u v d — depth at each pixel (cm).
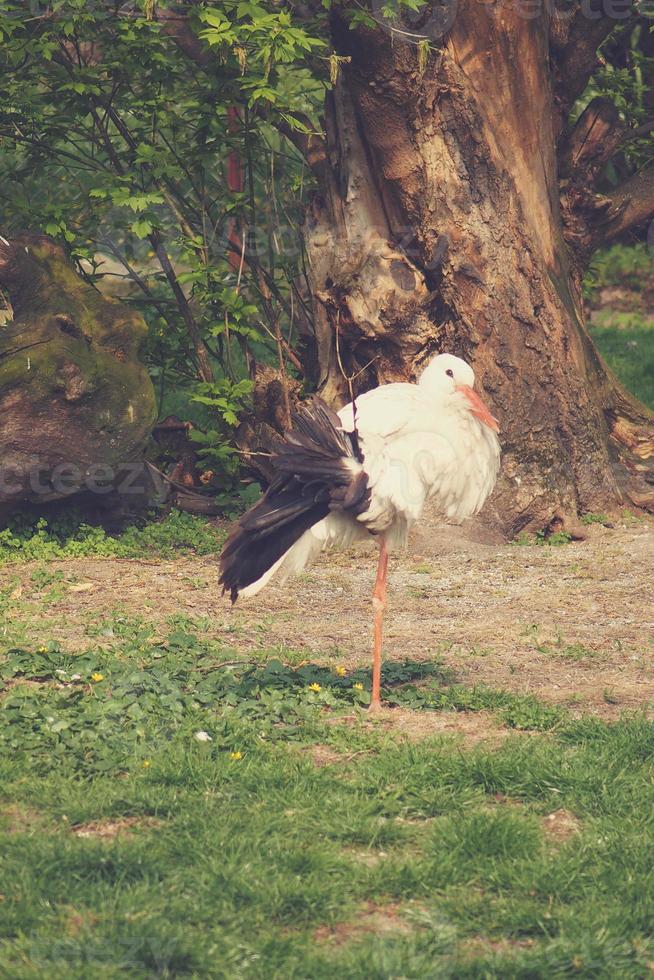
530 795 777
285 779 784
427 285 1583
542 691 998
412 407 926
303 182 1806
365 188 1577
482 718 926
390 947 590
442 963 579
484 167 1546
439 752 827
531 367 1582
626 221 1775
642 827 724
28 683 980
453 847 697
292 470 852
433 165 1531
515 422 1579
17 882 642
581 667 1066
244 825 718
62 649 1080
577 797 769
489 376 1570
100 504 1572
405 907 639
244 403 1756
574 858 682
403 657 1091
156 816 741
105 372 1498
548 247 1612
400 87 1478
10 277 1505
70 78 1609
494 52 1520
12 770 794
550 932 616
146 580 1353
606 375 1773
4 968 561
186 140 1739
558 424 1603
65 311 1502
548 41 1596
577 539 1569
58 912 616
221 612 1238
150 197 1551
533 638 1149
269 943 589
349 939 607
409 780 785
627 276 3272
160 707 907
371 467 881
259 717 905
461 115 1523
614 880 658
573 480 1614
